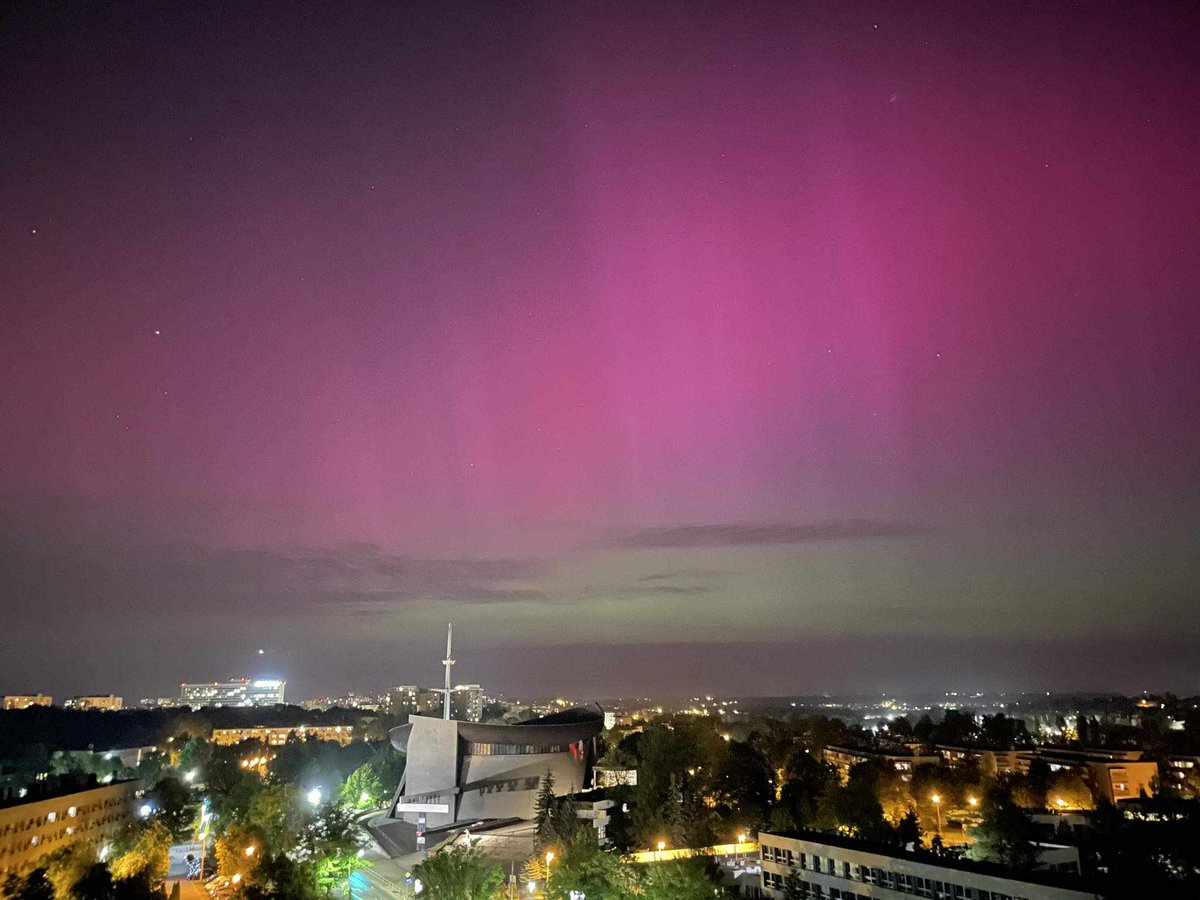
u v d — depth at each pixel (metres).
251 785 155.75
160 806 142.50
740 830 140.12
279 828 126.62
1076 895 69.56
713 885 81.75
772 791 169.00
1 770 165.75
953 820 156.00
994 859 106.31
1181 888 79.31
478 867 97.88
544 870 117.62
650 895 79.88
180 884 130.62
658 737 176.75
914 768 175.75
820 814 134.75
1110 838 110.25
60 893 84.81
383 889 135.00
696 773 170.25
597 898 87.06
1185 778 180.00
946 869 79.25
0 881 81.56
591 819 150.75
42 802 107.62
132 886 88.62
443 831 180.62
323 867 114.88
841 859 91.19
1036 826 119.44
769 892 100.75
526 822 177.88
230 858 112.69
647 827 138.75
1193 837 102.44
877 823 127.62
